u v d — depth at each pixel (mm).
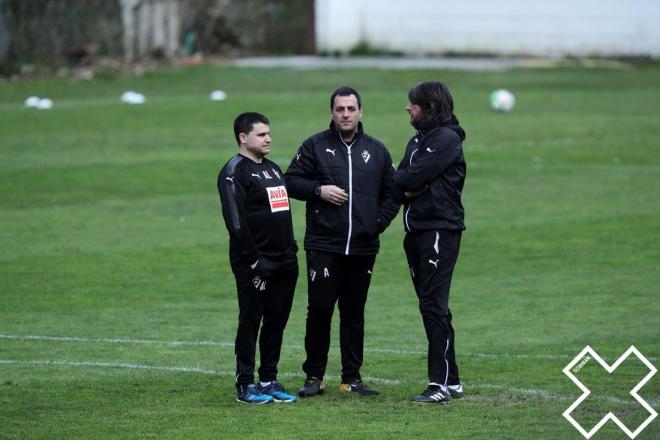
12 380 30125
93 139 77750
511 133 79938
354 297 28703
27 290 41906
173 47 130750
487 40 138375
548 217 54406
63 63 122500
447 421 26000
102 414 26844
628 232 50938
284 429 25438
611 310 38156
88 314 38500
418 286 28219
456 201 27969
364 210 28328
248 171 27594
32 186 62469
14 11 122000
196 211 56750
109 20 126375
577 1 136875
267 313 27984
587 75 117875
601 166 67750
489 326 36375
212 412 26969
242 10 137250
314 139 28906
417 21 138625
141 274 44500
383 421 26062
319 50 138625
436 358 27688
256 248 27172
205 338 35219
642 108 92438
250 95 100062
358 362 28922
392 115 87188
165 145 75438
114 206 57844
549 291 41156
